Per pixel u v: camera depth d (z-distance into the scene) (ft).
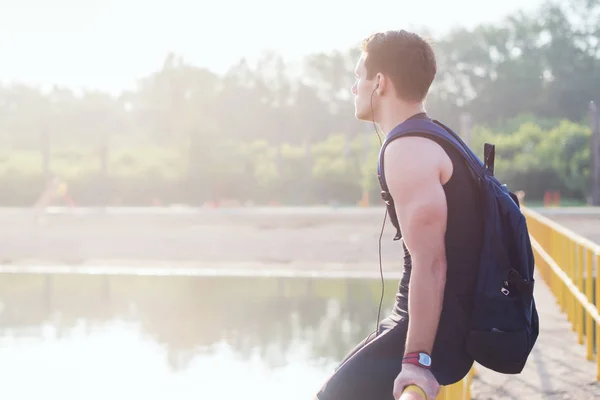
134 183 137.49
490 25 207.31
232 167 136.77
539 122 152.76
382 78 7.60
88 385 26.35
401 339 7.66
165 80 211.61
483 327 7.27
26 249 70.74
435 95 203.82
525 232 7.35
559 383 20.92
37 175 137.80
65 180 136.98
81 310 41.11
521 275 7.32
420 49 7.56
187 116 172.04
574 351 24.71
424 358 7.04
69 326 36.78
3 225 78.38
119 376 27.50
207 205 128.47
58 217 78.79
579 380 21.20
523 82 200.64
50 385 26.45
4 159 155.94
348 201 131.23
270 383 25.99
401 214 7.15
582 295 24.35
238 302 43.14
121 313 40.06
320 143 154.81
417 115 7.58
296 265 61.46
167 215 76.64
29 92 224.74
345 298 44.21
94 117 214.48
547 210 74.33
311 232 70.44
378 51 7.61
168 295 46.34
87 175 138.31
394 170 7.18
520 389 20.44
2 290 49.42
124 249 69.15
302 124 199.52
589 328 23.80
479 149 135.23
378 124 7.83
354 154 140.77
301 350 30.83
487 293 7.23
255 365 28.55
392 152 7.24
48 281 54.44
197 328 35.63
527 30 207.00
